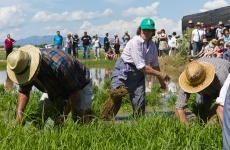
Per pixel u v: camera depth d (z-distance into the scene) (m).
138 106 8.47
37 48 6.26
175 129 6.35
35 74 6.14
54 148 5.38
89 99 7.02
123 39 34.31
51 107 7.04
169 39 31.47
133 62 8.29
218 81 7.06
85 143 5.70
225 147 5.17
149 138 5.93
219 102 5.87
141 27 8.12
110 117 8.27
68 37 34.56
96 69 29.00
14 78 6.26
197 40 24.45
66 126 6.30
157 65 8.55
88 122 6.94
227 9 31.88
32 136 5.83
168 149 5.54
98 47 38.22
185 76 7.18
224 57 9.16
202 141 5.93
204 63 7.17
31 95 10.12
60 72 6.30
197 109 7.67
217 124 6.60
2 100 10.57
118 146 5.59
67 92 6.89
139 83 8.48
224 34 21.78
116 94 8.15
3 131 6.06
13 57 6.09
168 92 13.98
